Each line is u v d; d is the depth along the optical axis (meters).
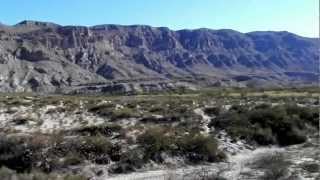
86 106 55.00
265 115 39.00
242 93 89.94
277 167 23.41
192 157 27.41
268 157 26.84
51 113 47.94
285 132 36.28
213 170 24.55
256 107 48.53
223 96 82.69
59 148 26.06
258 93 90.69
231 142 32.78
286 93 86.88
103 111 47.25
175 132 32.06
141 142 28.30
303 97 70.50
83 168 24.36
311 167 24.08
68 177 21.16
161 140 28.09
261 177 22.25
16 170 23.98
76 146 26.47
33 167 24.20
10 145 25.72
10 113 48.16
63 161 24.70
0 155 25.08
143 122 40.94
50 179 20.52
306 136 36.59
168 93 119.06
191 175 23.28
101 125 35.16
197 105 56.12
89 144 26.69
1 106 54.62
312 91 92.50
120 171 24.72
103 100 70.50
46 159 24.73
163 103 59.25
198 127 36.94
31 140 26.61
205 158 27.53
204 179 22.23
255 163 26.16
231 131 34.75
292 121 38.19
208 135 32.72
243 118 38.44
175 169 25.44
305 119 41.75
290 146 33.94
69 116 45.97
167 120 41.66
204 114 46.94
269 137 34.72
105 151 26.28
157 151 26.95
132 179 23.09
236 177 22.50
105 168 24.70
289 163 25.53
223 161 27.81
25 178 20.47
